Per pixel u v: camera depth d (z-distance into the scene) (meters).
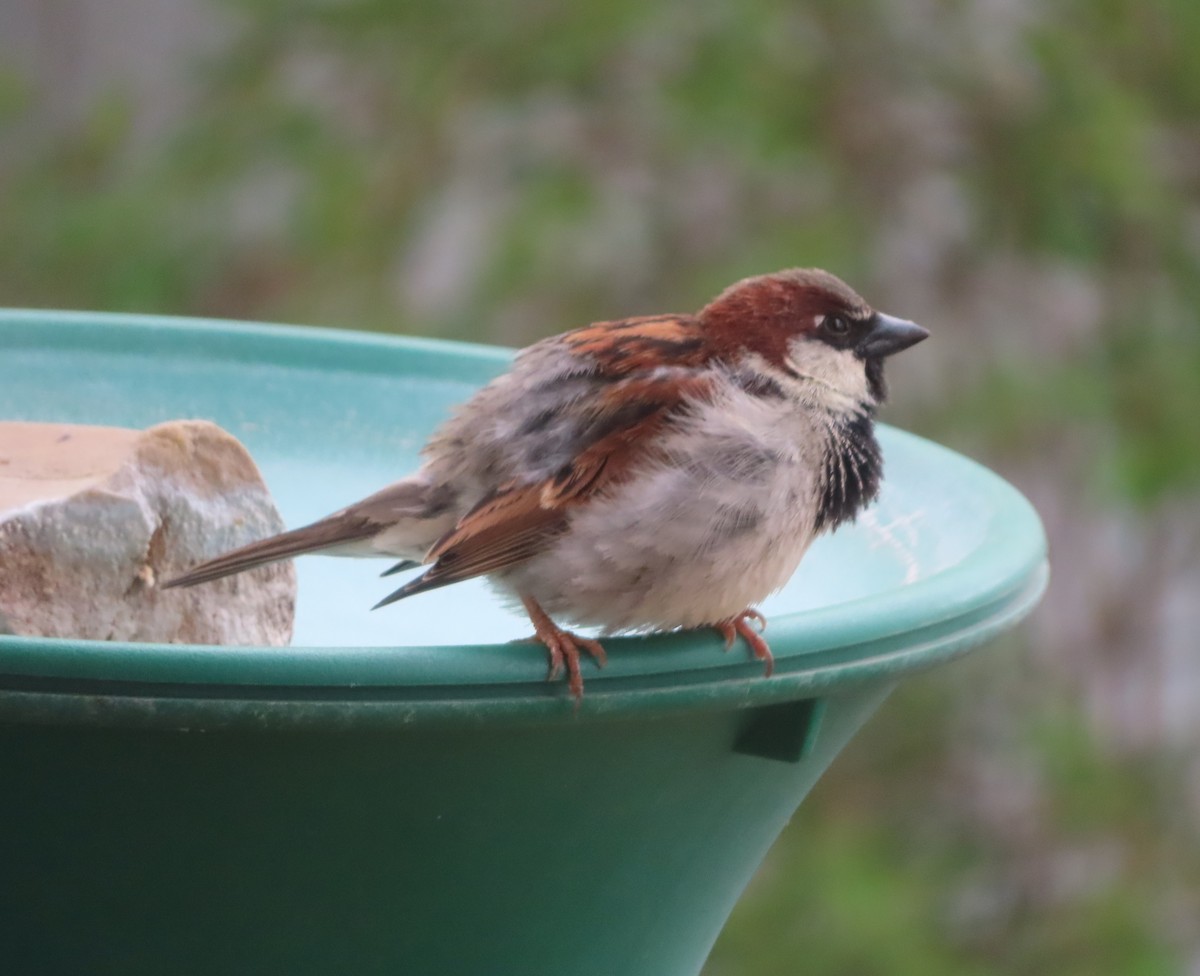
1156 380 16.03
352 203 15.55
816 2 15.80
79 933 5.82
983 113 15.99
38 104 17.20
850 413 7.65
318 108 15.96
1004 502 7.89
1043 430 16.66
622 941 6.65
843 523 7.77
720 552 6.93
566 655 5.65
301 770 5.50
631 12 15.28
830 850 15.22
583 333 7.47
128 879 5.69
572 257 15.53
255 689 5.19
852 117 15.73
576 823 6.08
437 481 7.18
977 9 16.17
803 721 6.26
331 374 9.98
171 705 5.13
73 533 6.88
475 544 6.85
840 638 6.09
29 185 16.23
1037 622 17.77
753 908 14.66
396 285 15.49
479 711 5.49
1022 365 15.99
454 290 15.40
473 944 6.20
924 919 15.02
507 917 6.20
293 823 5.62
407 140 15.82
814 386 7.58
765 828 6.96
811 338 7.61
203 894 5.74
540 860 6.11
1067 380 15.91
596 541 6.86
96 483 6.97
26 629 6.77
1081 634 18.17
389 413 9.75
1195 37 16.44
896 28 15.96
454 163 15.79
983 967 15.55
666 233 15.64
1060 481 17.41
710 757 6.29
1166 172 16.38
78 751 5.36
